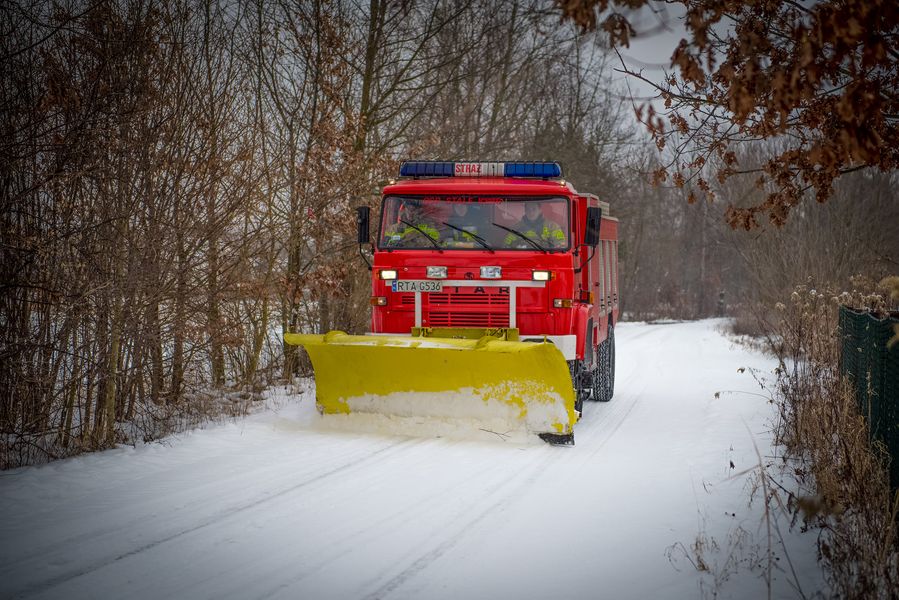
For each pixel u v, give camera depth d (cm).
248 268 1129
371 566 509
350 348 912
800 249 2248
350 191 1280
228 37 1057
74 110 793
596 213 910
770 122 594
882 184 2353
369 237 960
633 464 806
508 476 747
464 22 1770
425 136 1510
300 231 1238
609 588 480
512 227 930
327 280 1204
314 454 823
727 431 977
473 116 1944
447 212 942
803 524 597
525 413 888
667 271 5309
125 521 591
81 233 830
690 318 4875
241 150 1023
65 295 793
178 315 943
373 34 1480
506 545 555
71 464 765
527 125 2456
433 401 917
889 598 444
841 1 411
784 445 869
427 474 747
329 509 631
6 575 480
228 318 1101
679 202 4681
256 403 1141
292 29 1334
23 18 796
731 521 614
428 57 1555
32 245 768
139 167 866
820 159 440
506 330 897
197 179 955
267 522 595
